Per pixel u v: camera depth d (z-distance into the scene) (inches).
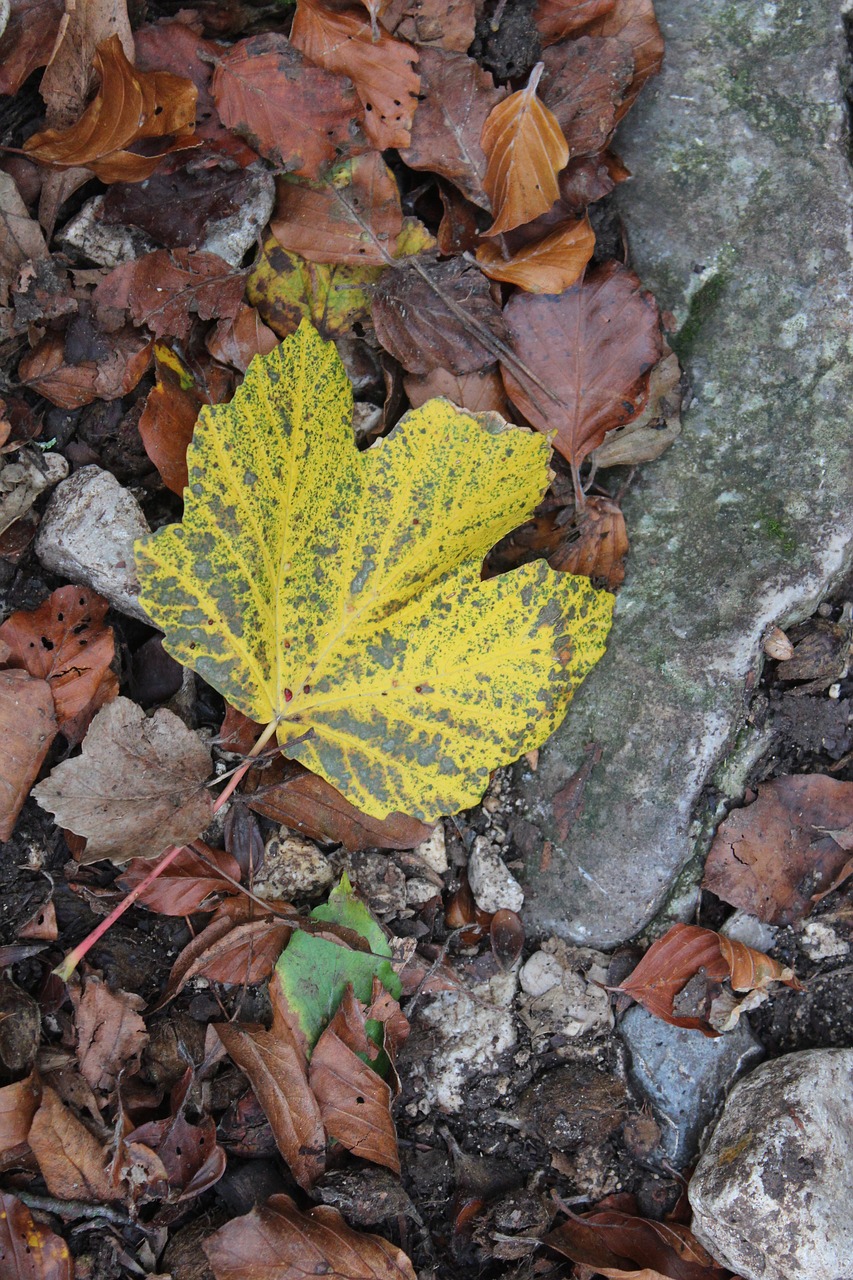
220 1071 33.4
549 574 33.2
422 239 34.3
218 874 33.4
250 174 34.1
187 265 33.8
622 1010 34.5
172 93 33.5
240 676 33.3
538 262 34.2
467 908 34.6
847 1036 34.8
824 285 35.2
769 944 34.9
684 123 35.5
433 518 33.2
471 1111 34.0
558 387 34.4
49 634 33.4
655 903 34.5
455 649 33.4
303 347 32.8
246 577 33.0
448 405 32.9
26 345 33.8
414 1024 34.1
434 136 34.0
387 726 33.5
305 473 33.0
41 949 33.0
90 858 32.4
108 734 32.7
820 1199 33.3
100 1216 32.5
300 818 33.9
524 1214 33.5
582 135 34.3
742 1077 34.4
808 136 35.4
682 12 35.7
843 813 34.9
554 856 34.7
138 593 33.7
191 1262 32.6
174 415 33.8
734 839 34.8
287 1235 32.5
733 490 35.0
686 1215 34.2
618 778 34.6
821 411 35.0
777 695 35.1
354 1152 33.0
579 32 34.8
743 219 35.3
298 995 33.2
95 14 33.5
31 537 33.9
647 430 35.0
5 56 33.7
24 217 33.7
